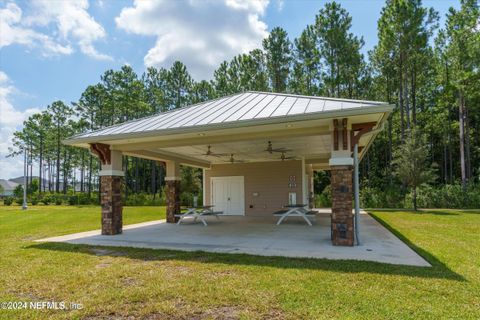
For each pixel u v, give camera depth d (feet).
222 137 26.23
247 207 51.44
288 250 21.03
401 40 65.16
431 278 14.20
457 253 19.60
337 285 13.34
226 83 86.89
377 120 22.41
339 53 70.74
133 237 27.81
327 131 23.27
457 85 65.92
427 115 89.81
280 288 13.09
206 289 13.16
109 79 100.89
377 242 23.85
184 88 100.99
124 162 99.81
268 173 50.72
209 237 27.45
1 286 13.97
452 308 10.84
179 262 17.93
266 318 10.34
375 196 67.26
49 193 117.08
